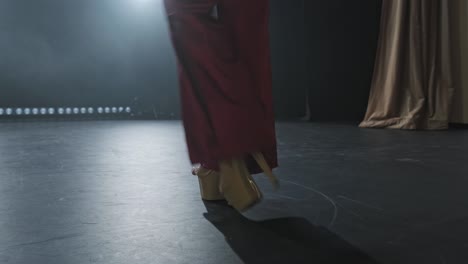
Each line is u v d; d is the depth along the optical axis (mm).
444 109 3201
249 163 1039
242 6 964
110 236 869
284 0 4387
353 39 4262
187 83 976
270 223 953
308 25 4273
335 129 3264
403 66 3328
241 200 962
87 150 2182
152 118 4648
